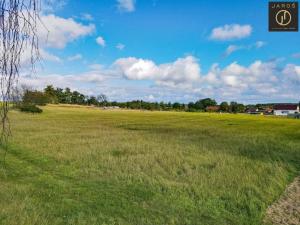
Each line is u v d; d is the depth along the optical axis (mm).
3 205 9867
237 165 17766
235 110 178500
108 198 11445
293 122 80688
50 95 141875
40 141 25922
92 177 14344
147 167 16656
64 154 19672
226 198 11727
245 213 10406
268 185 13688
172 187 12883
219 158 20031
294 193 13078
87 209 10250
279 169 17125
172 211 10375
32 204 10250
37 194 11438
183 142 29641
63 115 86000
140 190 12461
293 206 11352
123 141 28469
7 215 9000
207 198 11625
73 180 13789
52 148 22078
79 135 32875
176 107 181000
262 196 12078
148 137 33406
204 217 9992
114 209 10383
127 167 16438
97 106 178125
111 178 14188
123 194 11945
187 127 55906
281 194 12867
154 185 13148
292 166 18703
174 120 80188
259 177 14914
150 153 21484
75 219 9352
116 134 36250
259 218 9992
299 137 39844
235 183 13664
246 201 11367
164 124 63562
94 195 11734
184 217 9898
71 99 178375
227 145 28141
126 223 9258
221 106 180250
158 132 42812
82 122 61062
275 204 11539
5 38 3215
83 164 17094
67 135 32281
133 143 26891
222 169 16406
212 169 16562
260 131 49844
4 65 3246
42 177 14016
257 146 28094
